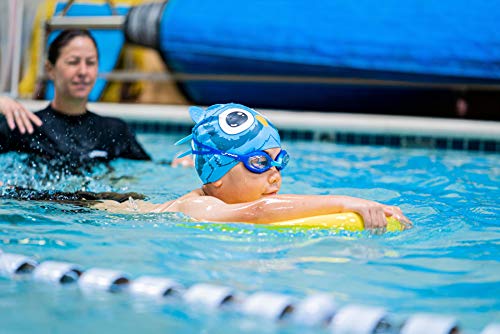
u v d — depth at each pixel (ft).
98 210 18.19
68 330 9.75
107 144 27.22
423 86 46.16
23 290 11.68
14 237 15.29
